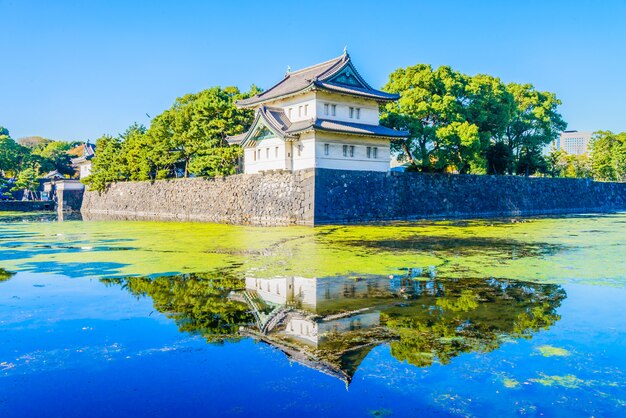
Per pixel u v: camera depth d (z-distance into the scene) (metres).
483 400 6.28
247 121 47.59
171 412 6.07
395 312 10.46
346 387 6.70
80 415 6.02
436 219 41.91
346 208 36.47
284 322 9.80
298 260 17.56
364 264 16.59
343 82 39.66
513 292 12.32
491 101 51.56
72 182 75.81
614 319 9.77
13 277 14.75
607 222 37.38
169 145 54.09
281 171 37.56
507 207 50.69
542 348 8.09
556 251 19.66
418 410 6.05
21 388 6.79
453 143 44.84
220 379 7.00
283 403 6.26
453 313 10.33
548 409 6.04
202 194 47.38
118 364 7.60
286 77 45.72
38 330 9.34
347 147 38.28
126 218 50.78
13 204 73.56
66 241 25.11
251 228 32.44
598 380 6.85
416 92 44.88
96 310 10.80
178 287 13.16
